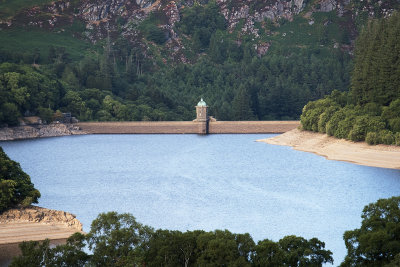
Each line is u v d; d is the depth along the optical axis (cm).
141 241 10075
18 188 14775
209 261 9500
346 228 13800
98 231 10288
